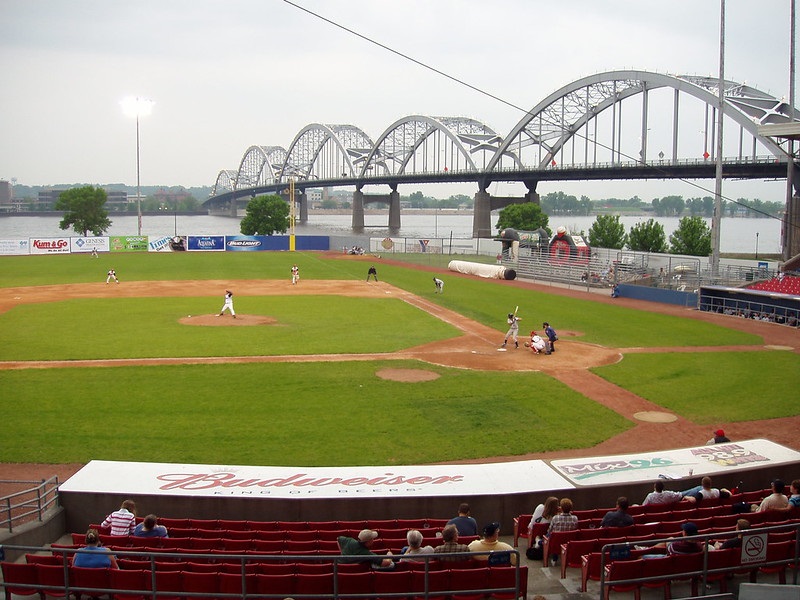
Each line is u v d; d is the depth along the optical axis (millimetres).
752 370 34281
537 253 92125
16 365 32906
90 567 12625
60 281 70875
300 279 75500
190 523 15773
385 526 15695
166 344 38156
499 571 12633
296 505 16391
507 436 24047
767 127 67125
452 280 77250
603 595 12375
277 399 27875
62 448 22156
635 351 38625
